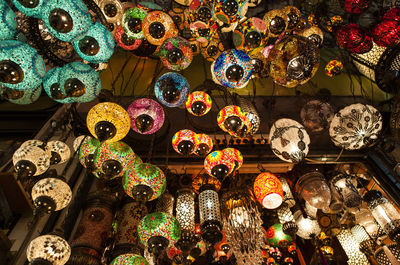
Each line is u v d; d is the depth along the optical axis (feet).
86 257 10.15
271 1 14.62
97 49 6.97
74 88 6.73
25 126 12.27
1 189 8.93
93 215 11.41
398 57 11.04
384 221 10.22
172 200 11.63
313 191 9.76
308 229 12.03
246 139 13.07
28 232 8.98
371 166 13.12
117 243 10.91
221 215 11.03
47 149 7.90
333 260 12.92
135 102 8.14
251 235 9.64
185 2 10.19
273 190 9.59
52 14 5.98
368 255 11.89
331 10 11.60
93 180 13.47
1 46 6.09
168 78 7.92
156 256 7.93
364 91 14.37
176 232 7.96
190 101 8.93
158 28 7.96
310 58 7.45
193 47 10.85
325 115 10.25
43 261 6.53
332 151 13.21
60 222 10.59
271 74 8.03
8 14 6.41
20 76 6.14
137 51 10.79
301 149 9.24
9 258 8.20
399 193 12.21
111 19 8.69
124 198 12.33
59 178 7.44
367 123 9.59
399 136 9.50
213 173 8.98
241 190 10.60
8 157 9.95
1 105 12.68
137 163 8.18
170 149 12.80
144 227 7.88
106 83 14.57
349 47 9.62
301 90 14.56
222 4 8.14
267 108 13.65
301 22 9.86
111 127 7.17
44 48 8.24
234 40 9.36
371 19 11.33
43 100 13.26
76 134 11.77
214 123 13.24
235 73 7.60
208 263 14.23
